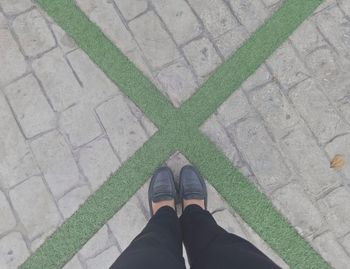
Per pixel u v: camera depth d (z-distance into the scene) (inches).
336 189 94.7
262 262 61.2
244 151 96.7
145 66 99.7
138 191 96.0
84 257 93.9
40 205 95.5
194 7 101.4
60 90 99.0
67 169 96.6
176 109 98.0
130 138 97.4
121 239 94.3
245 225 94.7
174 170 97.0
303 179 95.3
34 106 98.5
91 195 95.8
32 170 96.6
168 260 66.2
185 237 80.6
